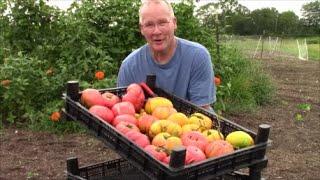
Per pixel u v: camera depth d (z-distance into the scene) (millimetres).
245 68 4465
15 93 3191
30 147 2857
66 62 3439
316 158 2973
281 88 5215
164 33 1555
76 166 1522
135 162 1193
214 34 4105
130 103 1409
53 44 3518
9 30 3586
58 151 2811
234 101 4016
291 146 3170
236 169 1211
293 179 2631
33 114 3176
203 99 1654
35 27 3582
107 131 1267
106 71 3338
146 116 1368
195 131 1299
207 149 1229
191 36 3717
